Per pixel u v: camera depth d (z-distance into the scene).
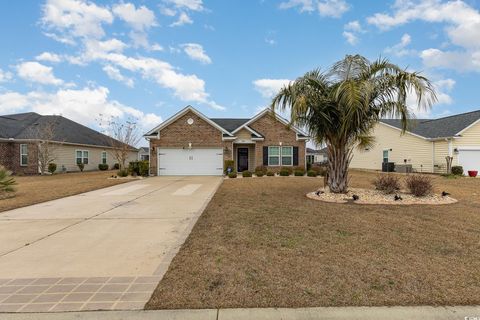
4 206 8.48
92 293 3.19
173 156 20.81
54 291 3.25
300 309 2.85
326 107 9.21
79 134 28.44
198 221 6.44
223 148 20.89
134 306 2.91
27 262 4.14
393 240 4.94
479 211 7.35
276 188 12.11
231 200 9.09
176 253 4.43
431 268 3.76
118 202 9.21
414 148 23.66
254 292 3.17
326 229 5.66
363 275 3.56
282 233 5.39
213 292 3.18
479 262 3.96
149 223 6.43
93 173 23.95
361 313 2.79
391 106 9.23
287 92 9.59
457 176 18.16
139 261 4.13
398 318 2.72
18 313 2.81
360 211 7.33
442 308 2.86
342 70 9.35
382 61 9.04
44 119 26.16
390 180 10.26
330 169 9.95
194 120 20.86
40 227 6.14
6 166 21.94
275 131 22.38
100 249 4.69
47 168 22.31
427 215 6.87
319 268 3.78
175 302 2.97
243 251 4.44
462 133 20.61
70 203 9.09
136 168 19.70
